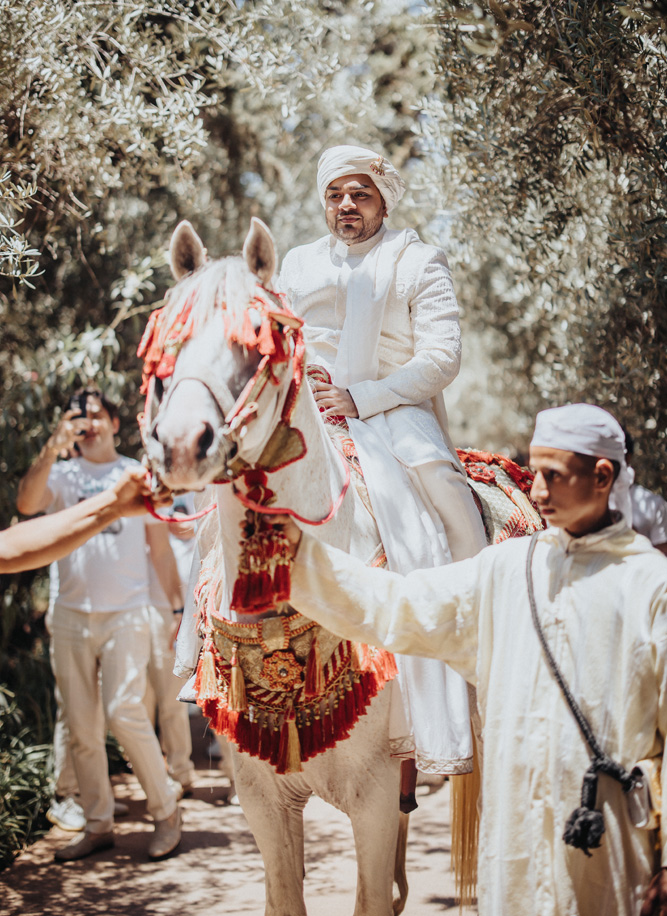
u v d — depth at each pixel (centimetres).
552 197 471
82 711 445
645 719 197
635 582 202
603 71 394
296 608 224
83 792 450
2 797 470
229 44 466
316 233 892
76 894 402
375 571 226
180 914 381
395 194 331
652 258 446
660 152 408
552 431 208
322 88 479
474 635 221
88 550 449
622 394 529
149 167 490
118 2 449
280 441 220
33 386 612
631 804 198
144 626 453
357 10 795
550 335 732
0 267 393
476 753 304
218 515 240
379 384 300
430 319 312
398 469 289
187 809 513
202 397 197
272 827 263
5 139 423
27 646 643
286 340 218
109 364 639
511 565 218
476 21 405
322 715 244
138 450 772
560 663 205
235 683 244
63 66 429
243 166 849
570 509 208
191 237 223
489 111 450
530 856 204
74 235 658
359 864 262
